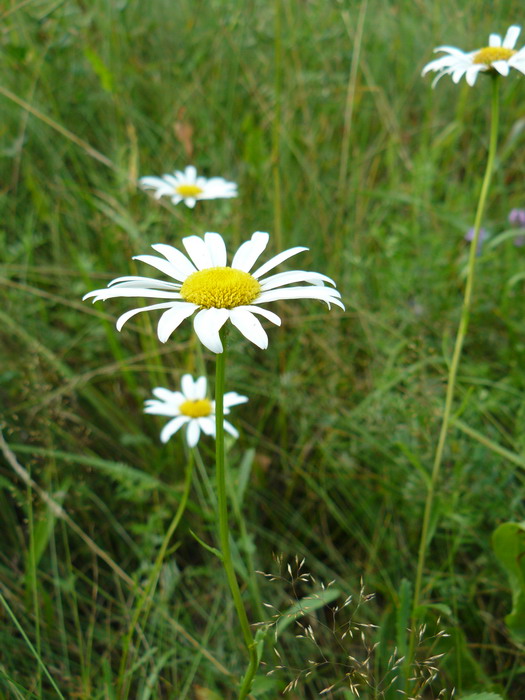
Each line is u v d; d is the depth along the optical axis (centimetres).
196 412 27
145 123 46
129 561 31
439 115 50
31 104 41
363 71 47
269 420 37
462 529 27
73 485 31
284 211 42
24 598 27
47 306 39
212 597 30
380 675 26
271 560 31
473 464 29
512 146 44
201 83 48
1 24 42
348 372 36
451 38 49
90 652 26
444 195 47
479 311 37
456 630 25
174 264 19
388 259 39
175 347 34
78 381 32
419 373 34
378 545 31
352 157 47
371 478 32
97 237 42
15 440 32
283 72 47
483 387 34
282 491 34
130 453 34
